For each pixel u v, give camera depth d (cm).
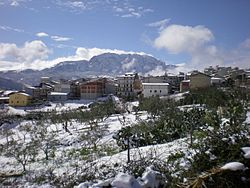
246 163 659
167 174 741
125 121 5231
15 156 3538
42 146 4497
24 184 2550
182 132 2819
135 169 775
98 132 4553
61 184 1105
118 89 10644
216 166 680
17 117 7438
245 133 805
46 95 11038
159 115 4634
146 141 3078
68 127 5794
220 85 7738
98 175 994
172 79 11475
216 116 938
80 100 10206
